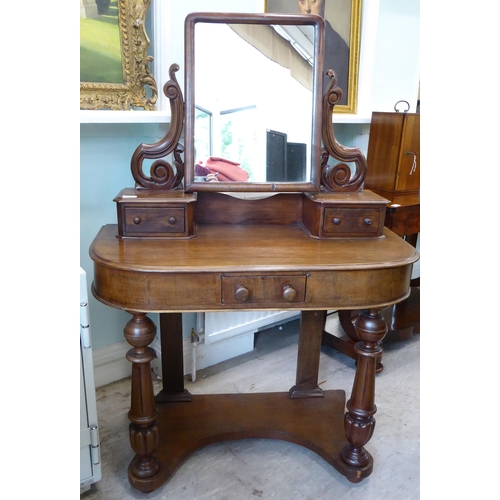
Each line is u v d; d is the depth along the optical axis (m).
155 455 1.62
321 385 2.14
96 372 2.05
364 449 1.62
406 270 1.38
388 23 2.35
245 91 1.56
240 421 1.79
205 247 1.43
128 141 1.89
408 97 2.56
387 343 2.54
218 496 1.55
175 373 1.87
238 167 1.60
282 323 2.69
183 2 1.77
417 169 2.18
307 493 1.57
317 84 1.58
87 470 1.48
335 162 2.49
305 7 2.09
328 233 1.55
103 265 1.29
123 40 1.70
